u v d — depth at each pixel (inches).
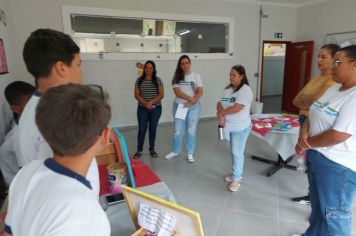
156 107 140.7
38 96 33.2
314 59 251.6
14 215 23.0
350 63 53.5
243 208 94.7
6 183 85.8
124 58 200.8
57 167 22.3
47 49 31.1
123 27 197.8
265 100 346.3
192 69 227.8
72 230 19.2
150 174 56.6
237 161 105.0
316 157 61.1
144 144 166.4
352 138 55.0
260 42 253.3
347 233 61.1
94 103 21.7
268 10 249.3
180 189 109.3
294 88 268.4
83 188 22.1
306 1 248.1
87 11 183.6
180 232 33.4
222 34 236.1
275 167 124.8
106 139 25.0
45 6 174.4
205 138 180.2
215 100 244.1
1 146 83.0
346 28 219.8
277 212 91.9
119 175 48.3
